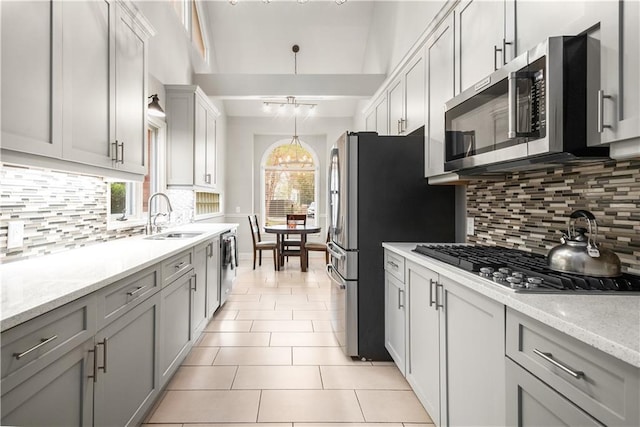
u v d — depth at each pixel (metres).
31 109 1.31
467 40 1.90
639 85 0.95
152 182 3.72
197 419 1.83
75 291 1.10
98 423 1.26
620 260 1.30
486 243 2.27
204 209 5.61
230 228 4.01
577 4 1.18
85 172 1.72
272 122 7.14
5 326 0.83
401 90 3.26
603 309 0.94
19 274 1.34
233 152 7.05
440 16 2.21
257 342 2.86
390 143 2.61
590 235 1.29
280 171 7.46
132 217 3.18
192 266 2.54
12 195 1.62
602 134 1.08
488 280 1.28
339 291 2.78
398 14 4.43
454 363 1.47
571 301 1.02
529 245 1.86
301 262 5.70
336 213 2.87
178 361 2.22
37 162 1.38
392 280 2.37
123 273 1.41
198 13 5.34
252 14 5.63
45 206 1.85
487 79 1.58
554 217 1.68
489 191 2.23
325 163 7.43
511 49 1.52
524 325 1.02
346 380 2.26
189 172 3.87
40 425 0.97
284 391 2.12
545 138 1.23
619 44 1.01
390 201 2.61
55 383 1.04
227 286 3.87
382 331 2.58
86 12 1.68
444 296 1.55
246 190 7.07
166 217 3.77
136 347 1.60
